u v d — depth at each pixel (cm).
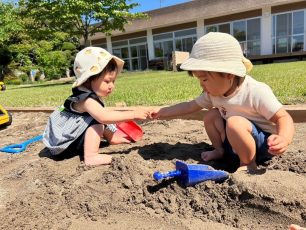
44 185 80
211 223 61
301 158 76
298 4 657
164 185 71
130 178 75
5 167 99
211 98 83
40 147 116
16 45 834
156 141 105
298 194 59
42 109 198
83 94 94
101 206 68
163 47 843
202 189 67
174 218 63
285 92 161
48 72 851
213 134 86
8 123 169
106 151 98
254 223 59
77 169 85
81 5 558
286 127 70
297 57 669
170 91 219
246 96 75
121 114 92
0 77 833
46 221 65
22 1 575
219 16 739
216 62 72
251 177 65
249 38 718
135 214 65
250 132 74
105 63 93
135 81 395
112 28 628
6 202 75
